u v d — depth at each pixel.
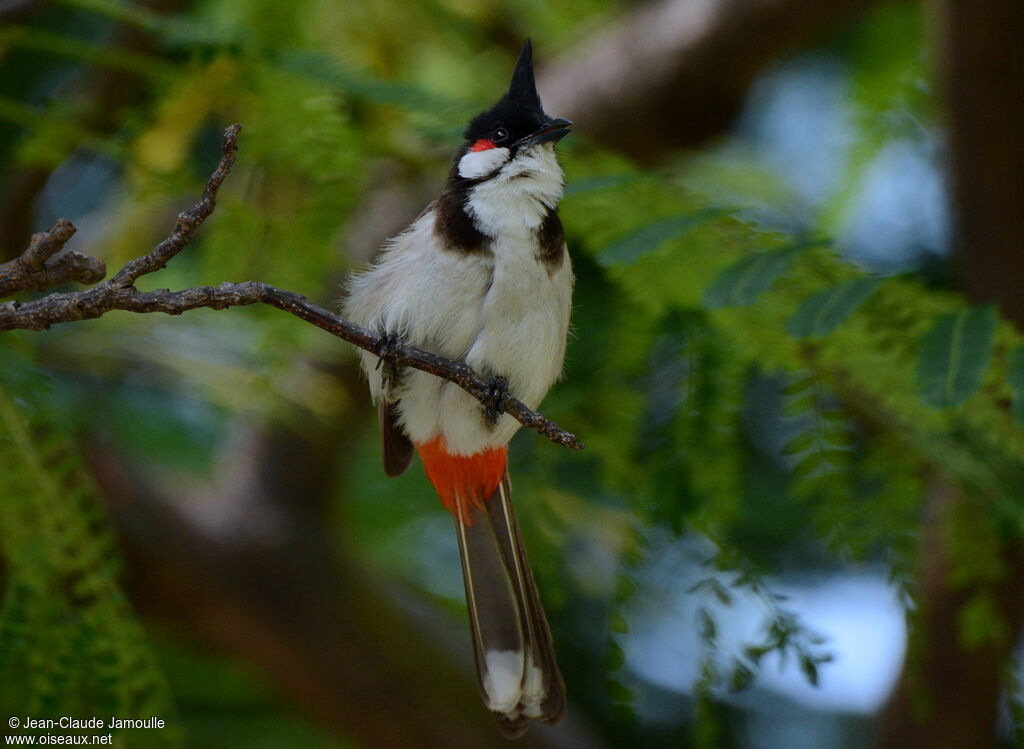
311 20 9.58
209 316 8.38
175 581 10.30
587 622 11.33
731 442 7.44
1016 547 8.98
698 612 7.04
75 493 6.48
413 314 6.85
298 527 10.71
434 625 11.40
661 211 7.43
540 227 6.98
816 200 11.45
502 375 6.97
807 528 10.52
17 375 6.49
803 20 9.84
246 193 8.12
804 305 6.18
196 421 11.54
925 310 6.94
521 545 7.27
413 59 10.23
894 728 10.09
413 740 10.66
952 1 8.80
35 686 6.05
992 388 6.80
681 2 10.23
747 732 11.71
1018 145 9.00
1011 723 7.71
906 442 7.60
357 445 11.09
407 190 9.70
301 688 10.67
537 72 10.94
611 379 7.79
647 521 7.42
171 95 7.95
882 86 10.20
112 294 4.52
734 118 10.59
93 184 11.84
